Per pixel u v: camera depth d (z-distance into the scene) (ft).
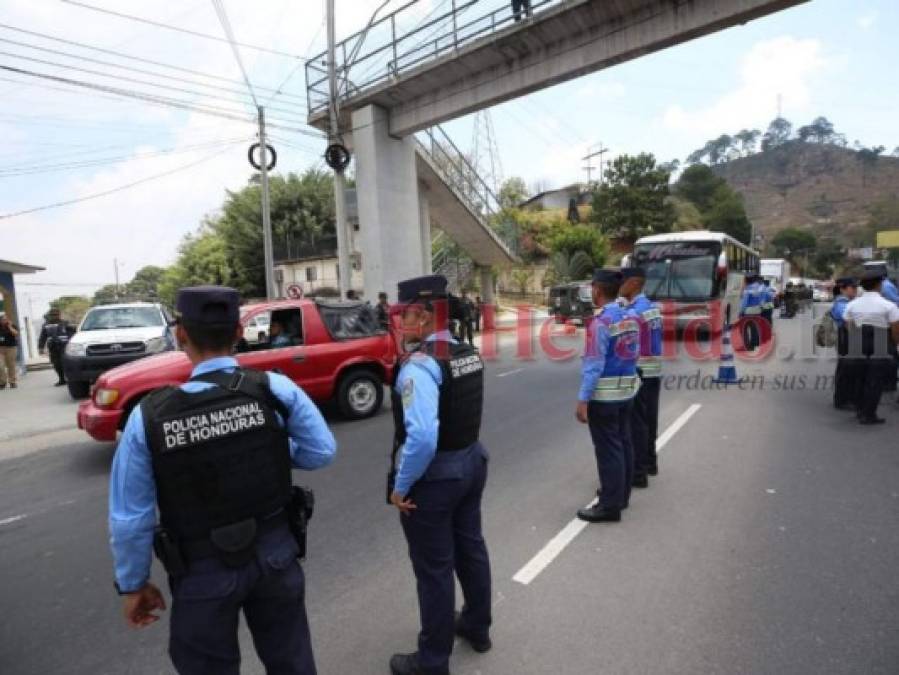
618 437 13.74
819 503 14.46
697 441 20.35
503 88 45.47
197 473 5.68
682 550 12.25
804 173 524.52
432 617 8.29
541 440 21.47
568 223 140.77
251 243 128.16
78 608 11.35
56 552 14.05
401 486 7.98
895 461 17.47
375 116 52.42
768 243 350.64
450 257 103.71
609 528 13.47
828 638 9.12
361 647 9.49
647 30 38.29
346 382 25.54
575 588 10.91
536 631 9.63
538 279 136.56
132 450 5.61
